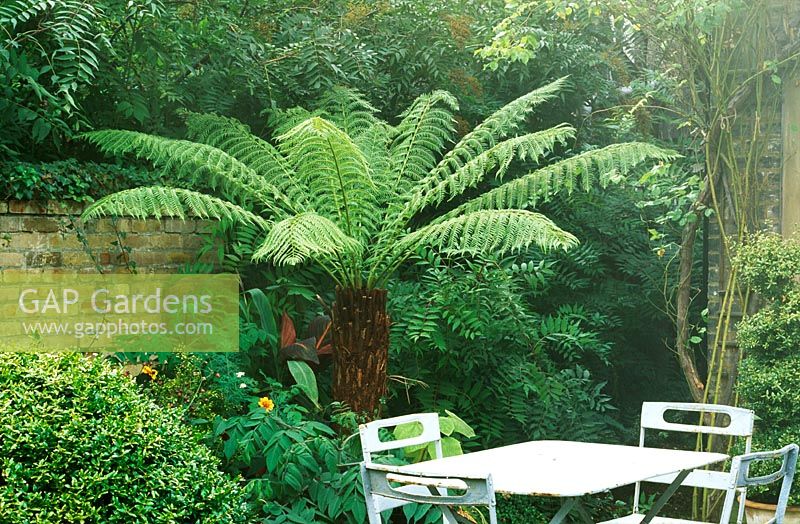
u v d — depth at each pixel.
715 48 5.45
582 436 6.20
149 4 5.15
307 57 6.21
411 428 4.89
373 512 2.98
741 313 5.50
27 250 4.91
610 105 8.10
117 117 5.66
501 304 6.02
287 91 6.41
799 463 4.46
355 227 5.25
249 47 6.01
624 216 7.62
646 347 7.98
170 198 4.65
